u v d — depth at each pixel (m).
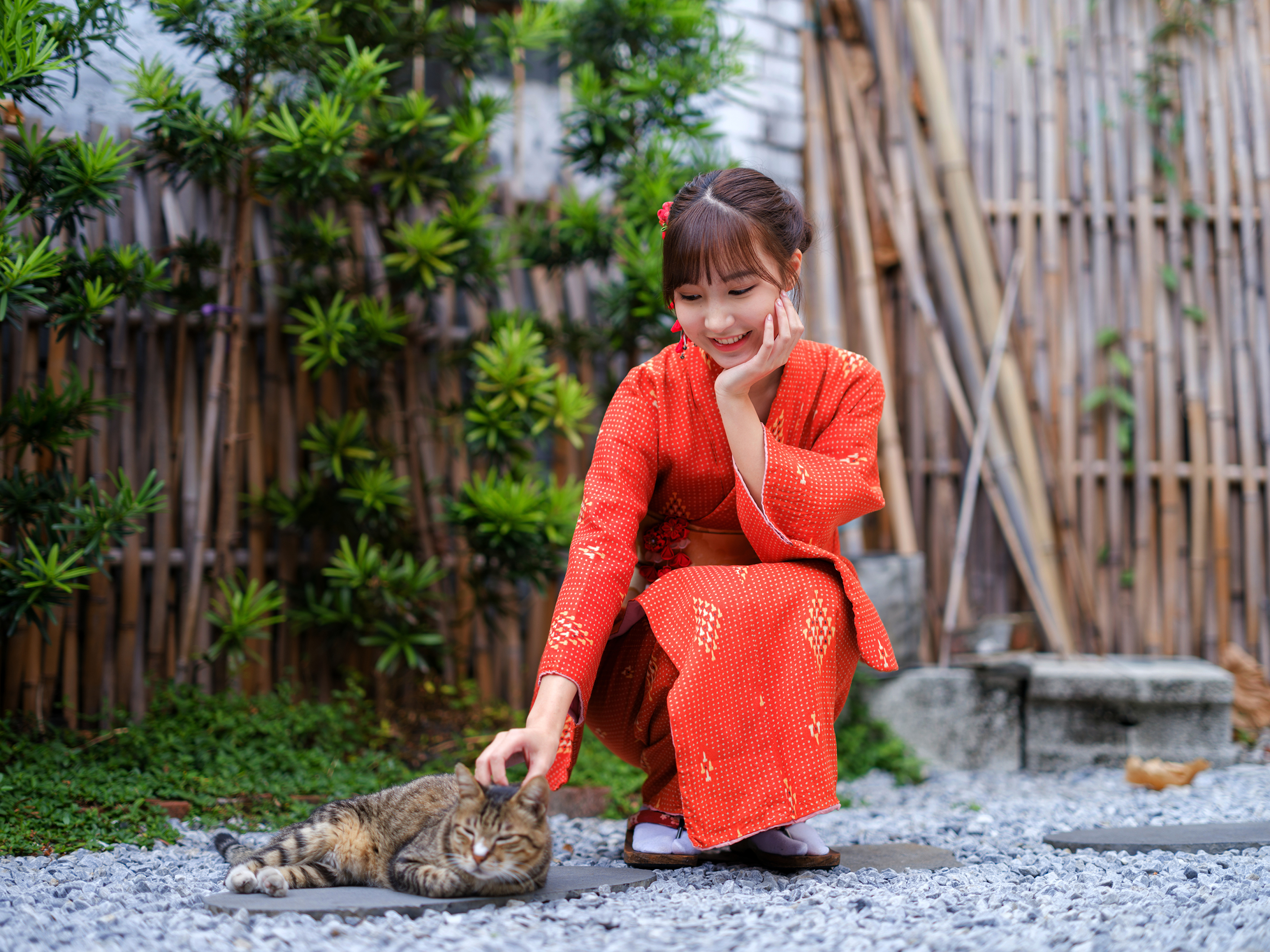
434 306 4.41
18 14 2.88
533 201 4.59
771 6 5.09
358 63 3.56
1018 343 4.95
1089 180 5.08
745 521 2.20
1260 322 5.11
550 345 4.43
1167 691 4.34
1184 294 5.10
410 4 4.25
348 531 4.16
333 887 2.09
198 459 3.97
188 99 3.48
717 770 2.10
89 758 3.22
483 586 4.16
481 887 1.92
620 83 4.21
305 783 3.21
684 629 2.16
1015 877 2.23
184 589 3.89
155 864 2.40
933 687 4.43
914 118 5.06
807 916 1.82
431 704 4.12
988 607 4.96
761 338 2.16
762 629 2.13
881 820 3.28
